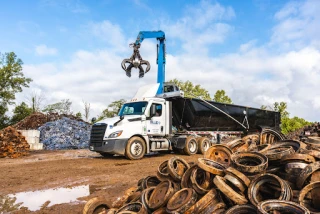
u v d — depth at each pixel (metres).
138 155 12.55
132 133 12.51
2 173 9.30
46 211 5.18
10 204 5.70
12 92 41.94
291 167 3.99
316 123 19.98
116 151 12.04
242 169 4.03
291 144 5.14
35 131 20.55
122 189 6.81
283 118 31.41
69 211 5.16
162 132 13.91
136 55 15.12
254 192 3.62
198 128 15.92
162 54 17.47
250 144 6.66
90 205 4.21
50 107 45.00
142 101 13.54
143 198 4.32
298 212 3.08
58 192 6.66
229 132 17.77
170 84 17.08
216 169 4.14
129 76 15.00
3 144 14.89
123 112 14.05
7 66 41.47
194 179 4.18
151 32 16.47
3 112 41.25
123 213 3.87
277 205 3.24
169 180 4.54
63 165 10.99
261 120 19.45
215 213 3.55
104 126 12.44
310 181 3.71
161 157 13.55
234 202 3.61
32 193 6.60
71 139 23.34
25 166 10.91
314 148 4.82
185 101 14.96
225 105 16.84
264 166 4.01
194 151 14.70
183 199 3.83
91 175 8.78
